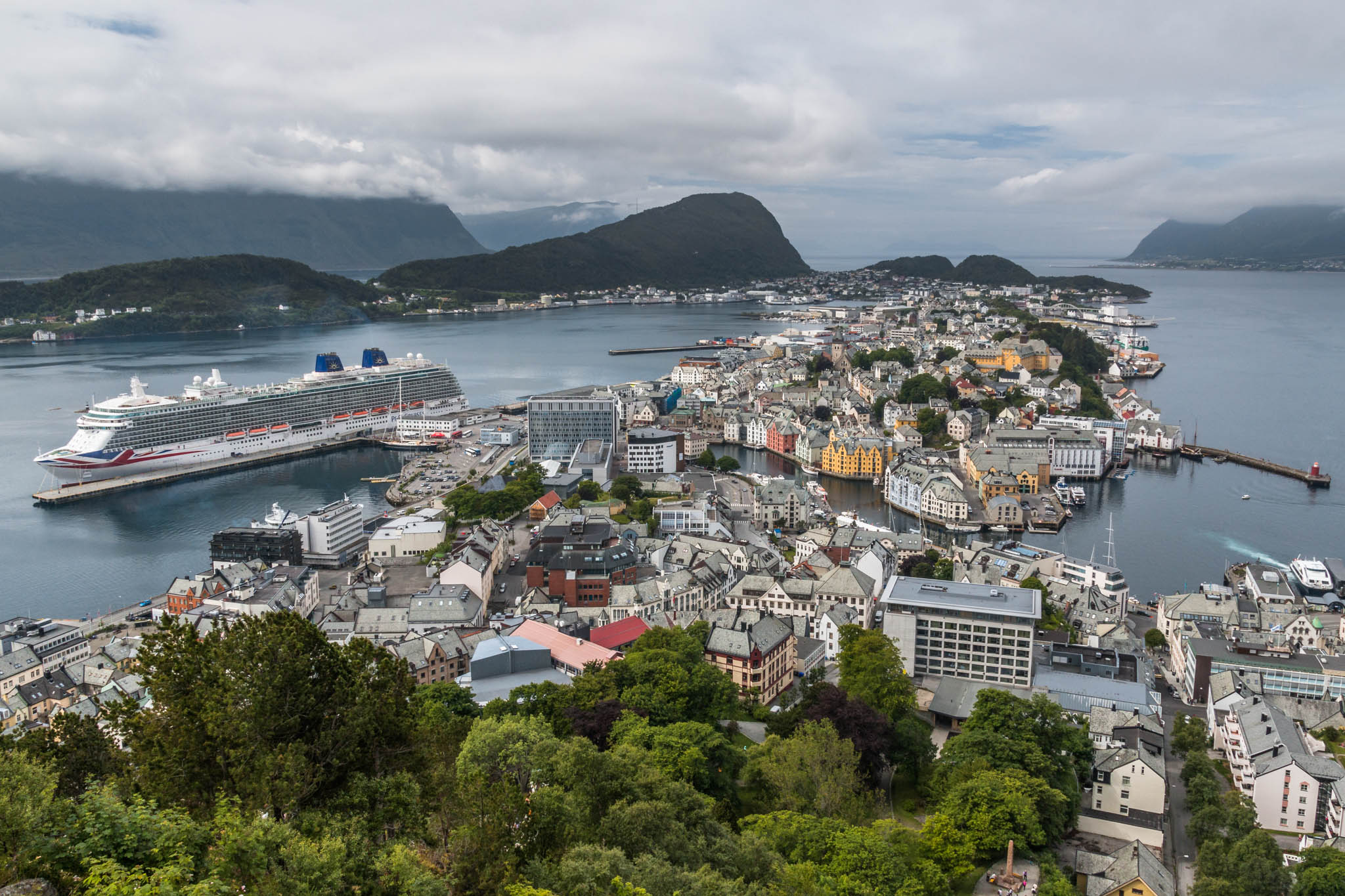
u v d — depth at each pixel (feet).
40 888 269.03
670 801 450.30
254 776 354.95
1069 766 602.44
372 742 408.87
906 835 515.91
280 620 412.57
